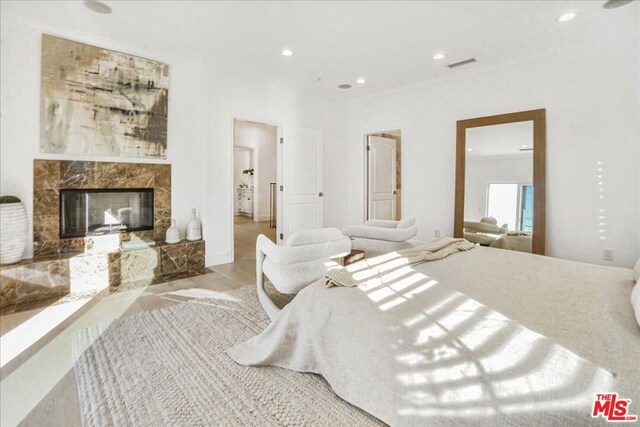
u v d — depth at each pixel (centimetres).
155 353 195
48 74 312
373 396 134
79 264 308
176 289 316
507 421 101
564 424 90
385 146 614
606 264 337
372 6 278
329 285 169
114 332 222
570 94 354
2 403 152
